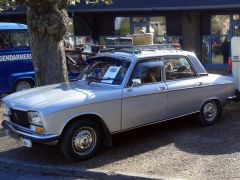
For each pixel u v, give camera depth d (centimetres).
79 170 626
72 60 1212
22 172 659
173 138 761
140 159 663
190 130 807
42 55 930
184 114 793
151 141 750
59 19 901
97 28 2236
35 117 636
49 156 702
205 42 2058
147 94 726
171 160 652
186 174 593
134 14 2144
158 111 749
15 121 684
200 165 625
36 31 919
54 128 628
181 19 2061
